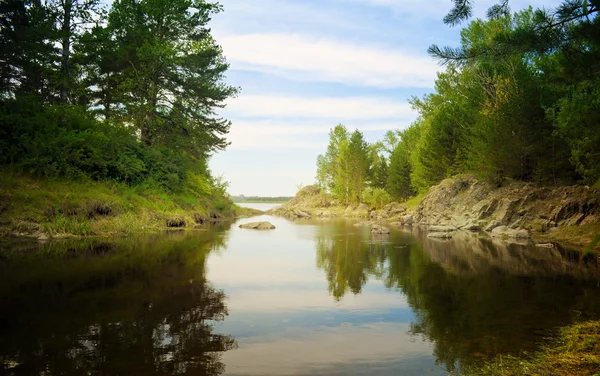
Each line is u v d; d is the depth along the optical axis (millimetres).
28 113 20094
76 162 20297
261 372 4676
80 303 7367
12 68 21828
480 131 30359
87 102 29266
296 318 7004
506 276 10688
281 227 33031
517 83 28453
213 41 34500
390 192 61594
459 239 21406
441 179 42688
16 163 17938
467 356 5168
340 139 80688
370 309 7613
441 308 7605
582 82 9656
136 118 29109
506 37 7688
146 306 7359
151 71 28469
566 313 7066
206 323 6531
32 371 4488
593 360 4863
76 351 5113
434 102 52312
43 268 10422
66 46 23234
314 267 12477
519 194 25938
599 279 10148
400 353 5324
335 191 74812
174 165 30766
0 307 6957
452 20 7883
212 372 4625
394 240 21375
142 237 19078
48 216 16859
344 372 4715
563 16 7125
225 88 37406
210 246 17156
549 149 25750
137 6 29531
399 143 67500
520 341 5668
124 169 23547
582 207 20547
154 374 4512
